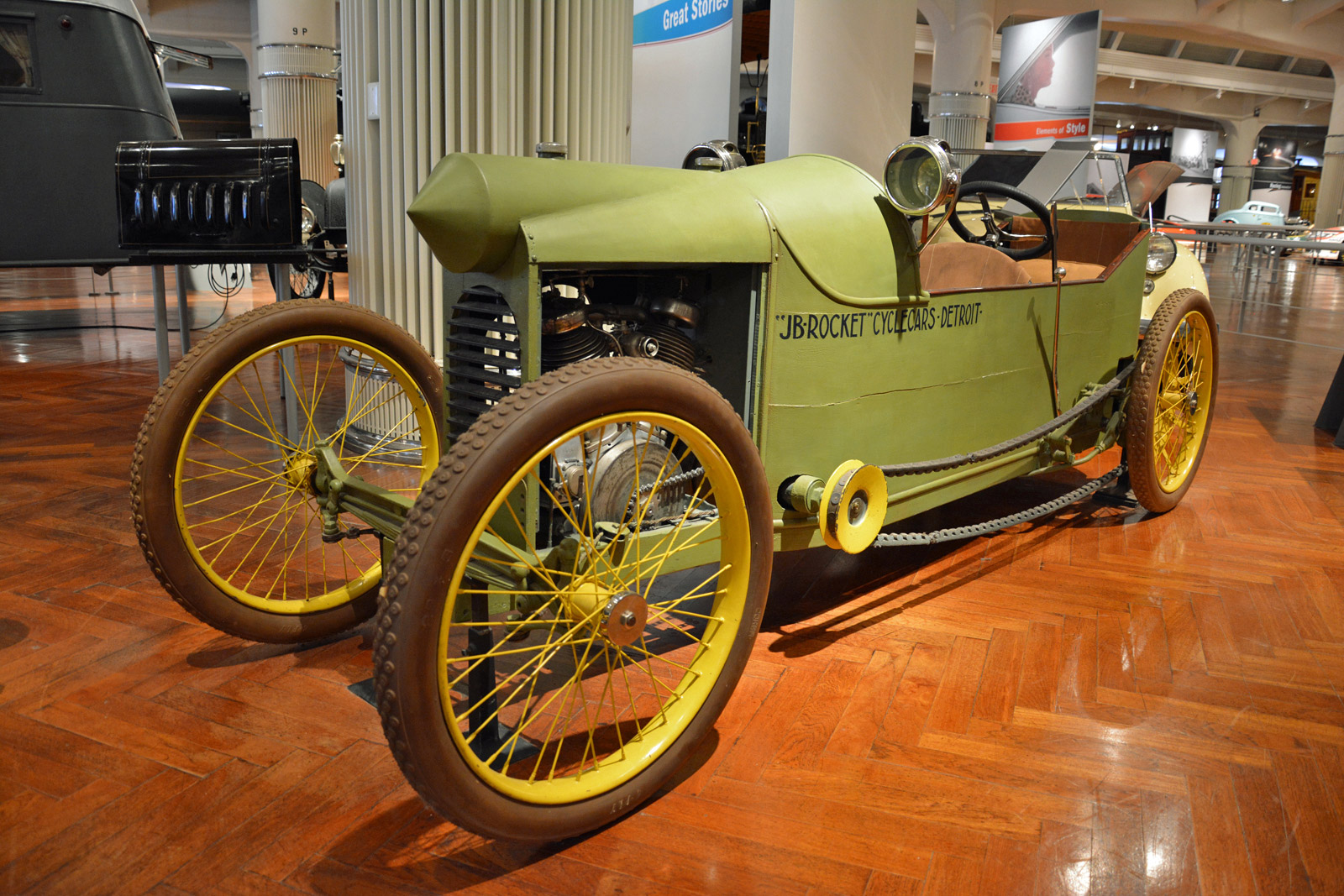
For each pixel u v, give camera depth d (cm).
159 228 333
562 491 180
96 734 187
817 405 218
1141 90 2511
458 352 191
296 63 1014
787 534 219
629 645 163
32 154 381
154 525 195
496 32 342
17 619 238
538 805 148
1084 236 371
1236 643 238
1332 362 690
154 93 414
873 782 177
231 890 144
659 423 154
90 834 156
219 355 200
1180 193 2647
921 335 242
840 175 226
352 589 229
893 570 288
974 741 191
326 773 175
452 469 135
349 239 392
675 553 194
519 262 167
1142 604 263
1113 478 330
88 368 571
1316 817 169
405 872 149
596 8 362
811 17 473
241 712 196
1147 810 170
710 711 172
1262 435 466
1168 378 333
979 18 1086
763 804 170
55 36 379
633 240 176
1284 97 2509
